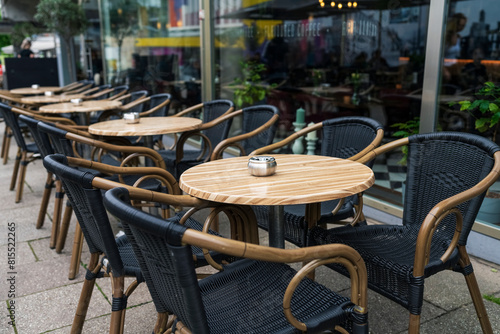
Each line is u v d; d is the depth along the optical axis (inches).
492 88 114.9
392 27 136.3
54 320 87.8
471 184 74.4
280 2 176.9
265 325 52.8
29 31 436.1
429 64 117.6
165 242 42.4
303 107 175.0
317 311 54.7
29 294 98.0
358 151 96.9
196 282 43.2
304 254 46.4
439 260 66.4
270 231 75.5
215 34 205.9
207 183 66.1
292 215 86.2
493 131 116.0
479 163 73.7
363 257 68.8
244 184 64.8
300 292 59.7
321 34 163.8
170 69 245.9
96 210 59.5
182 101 237.5
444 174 79.5
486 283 98.0
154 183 109.2
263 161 69.4
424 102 120.6
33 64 403.2
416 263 61.9
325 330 52.7
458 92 117.1
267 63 186.9
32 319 88.3
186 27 225.0
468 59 115.0
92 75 359.6
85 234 70.6
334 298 56.8
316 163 78.9
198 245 40.4
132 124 133.6
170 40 242.4
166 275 46.9
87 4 352.2
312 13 166.1
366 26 146.3
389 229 81.0
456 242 67.8
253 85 194.4
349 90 156.0
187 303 43.7
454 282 98.8
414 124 130.9
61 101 226.4
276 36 181.2
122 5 298.0
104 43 333.7
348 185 62.6
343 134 100.6
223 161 84.2
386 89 140.7
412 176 84.2
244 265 66.9
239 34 196.4
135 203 109.0
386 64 140.5
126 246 76.3
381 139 90.4
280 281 62.9
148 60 271.1
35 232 135.1
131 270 65.7
